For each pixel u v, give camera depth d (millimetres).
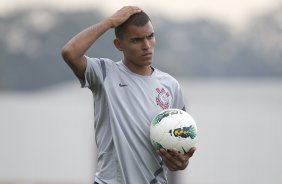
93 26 19703
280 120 59688
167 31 169750
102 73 20000
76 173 60844
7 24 156500
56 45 149625
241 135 59875
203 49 172750
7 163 61375
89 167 60938
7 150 61469
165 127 19781
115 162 19984
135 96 20172
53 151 61500
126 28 19906
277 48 168375
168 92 20719
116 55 122188
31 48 151375
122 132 19922
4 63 146250
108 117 20078
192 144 19984
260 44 173000
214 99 94688
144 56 19938
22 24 156125
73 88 108938
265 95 98500
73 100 87938
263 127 59719
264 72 169375
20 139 61594
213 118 60531
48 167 61188
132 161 19984
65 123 61969
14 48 153000
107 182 20078
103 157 20234
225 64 170625
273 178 58781
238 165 59219
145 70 20531
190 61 167625
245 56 171375
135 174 20031
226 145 59719
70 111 62250
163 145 19797
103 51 121312
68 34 149250
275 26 169500
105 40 122062
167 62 140750
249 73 170000
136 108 20109
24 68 148500
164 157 19906
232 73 169750
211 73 168125
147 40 19922
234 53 174000
